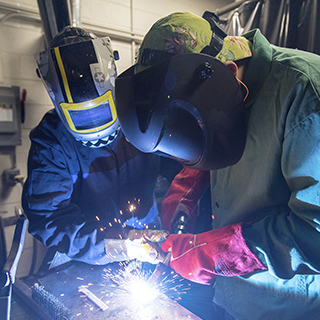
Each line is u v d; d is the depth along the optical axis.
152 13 2.94
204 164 0.77
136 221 1.68
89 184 1.51
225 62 0.73
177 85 0.67
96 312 1.00
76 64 1.17
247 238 0.77
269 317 0.93
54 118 1.44
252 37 0.85
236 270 0.80
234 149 0.77
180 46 0.69
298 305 0.87
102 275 1.29
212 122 0.71
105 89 1.23
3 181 2.30
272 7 2.61
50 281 1.24
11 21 2.20
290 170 0.73
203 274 0.88
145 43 0.73
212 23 0.75
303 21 2.47
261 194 0.85
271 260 0.72
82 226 1.26
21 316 1.01
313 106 0.66
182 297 1.45
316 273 0.74
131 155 1.59
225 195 1.05
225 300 1.09
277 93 0.75
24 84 2.33
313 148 0.67
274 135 0.77
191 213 1.36
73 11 2.15
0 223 1.49
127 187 1.62
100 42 1.25
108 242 1.24
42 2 1.86
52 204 1.28
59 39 1.28
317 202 0.68
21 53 2.28
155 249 1.13
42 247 2.48
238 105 0.75
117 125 1.35
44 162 1.34
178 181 1.53
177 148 0.76
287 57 0.76
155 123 0.70
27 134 2.40
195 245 0.89
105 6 2.63
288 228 0.73
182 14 0.73
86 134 1.28
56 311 0.97
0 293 0.85
